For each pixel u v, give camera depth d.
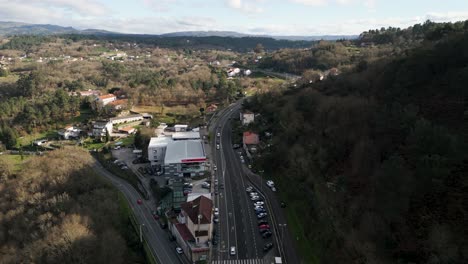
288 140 141.50
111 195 118.38
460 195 71.69
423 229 71.06
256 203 113.38
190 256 90.06
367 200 86.12
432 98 107.50
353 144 110.44
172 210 112.31
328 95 160.75
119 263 88.56
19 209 117.00
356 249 79.38
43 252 91.62
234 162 147.75
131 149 176.75
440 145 79.56
